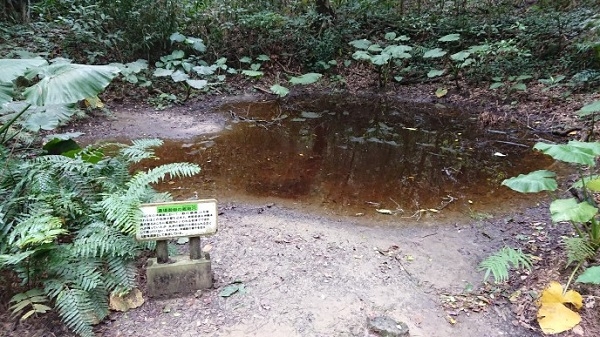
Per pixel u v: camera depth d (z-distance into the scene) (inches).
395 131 232.4
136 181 107.9
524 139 214.5
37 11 304.5
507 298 100.0
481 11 357.1
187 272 97.3
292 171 176.4
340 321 92.2
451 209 144.5
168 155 188.9
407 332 88.8
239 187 159.5
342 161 188.5
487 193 156.7
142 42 290.2
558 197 149.6
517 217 137.8
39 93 103.9
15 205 101.9
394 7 380.2
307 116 257.3
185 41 290.8
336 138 220.1
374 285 103.9
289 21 337.7
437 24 335.9
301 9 366.3
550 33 292.5
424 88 304.7
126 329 88.0
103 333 86.7
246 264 109.2
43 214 95.7
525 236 125.4
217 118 245.6
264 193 154.9
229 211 139.2
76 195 107.2
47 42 266.7
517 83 269.9
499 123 238.5
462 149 204.4
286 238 122.1
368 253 116.6
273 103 281.1
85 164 113.7
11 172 110.7
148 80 275.0
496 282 103.5
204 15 323.6
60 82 105.6
